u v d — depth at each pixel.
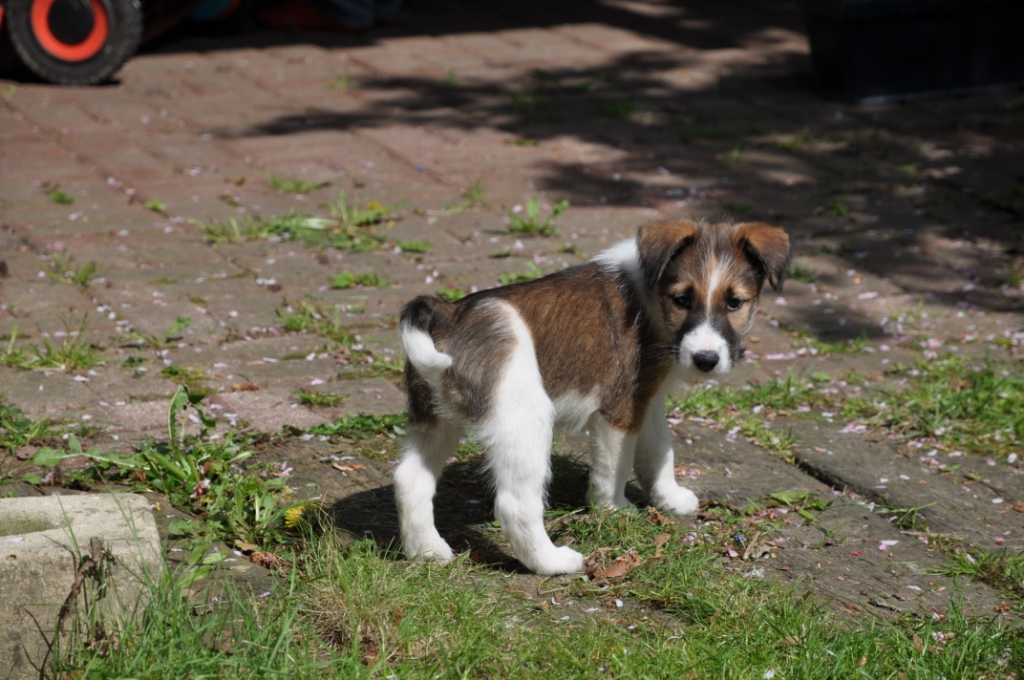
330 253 10.48
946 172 13.13
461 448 7.02
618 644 4.90
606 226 11.37
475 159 13.27
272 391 7.76
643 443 6.27
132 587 4.65
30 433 6.81
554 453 7.03
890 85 15.70
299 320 8.91
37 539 4.62
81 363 7.93
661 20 20.00
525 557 5.54
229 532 5.79
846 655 4.88
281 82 16.00
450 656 4.66
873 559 5.95
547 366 5.61
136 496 5.17
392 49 17.83
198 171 12.49
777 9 20.92
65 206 11.31
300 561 5.48
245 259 10.24
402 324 5.30
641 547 5.84
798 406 7.99
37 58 15.15
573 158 13.45
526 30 19.12
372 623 4.82
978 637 5.08
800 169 13.24
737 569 5.75
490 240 10.92
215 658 4.45
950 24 15.61
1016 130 14.54
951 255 10.91
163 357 8.20
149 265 9.98
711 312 5.66
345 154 13.25
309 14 18.75
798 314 9.62
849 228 11.55
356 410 7.54
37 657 4.55
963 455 7.32
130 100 14.95
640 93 16.02
